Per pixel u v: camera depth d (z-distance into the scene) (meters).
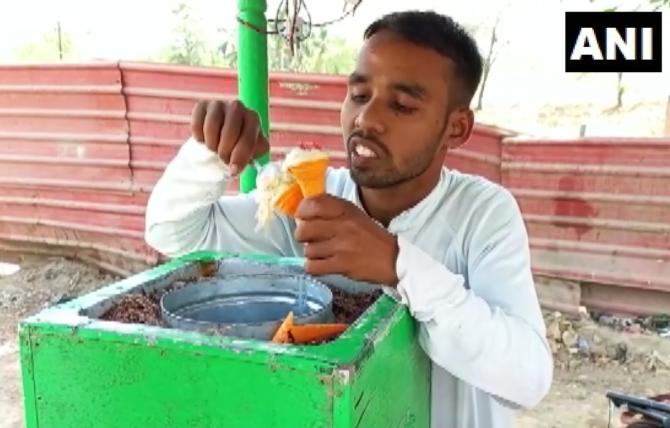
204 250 1.54
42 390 1.01
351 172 1.30
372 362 0.95
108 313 1.13
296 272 1.36
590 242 5.08
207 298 1.25
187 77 5.37
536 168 5.06
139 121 5.57
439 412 1.35
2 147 5.98
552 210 5.11
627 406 2.50
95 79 5.57
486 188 1.45
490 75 11.12
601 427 3.74
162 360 0.95
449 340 1.12
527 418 3.83
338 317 1.21
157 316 1.12
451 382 1.33
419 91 1.24
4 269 6.07
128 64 5.46
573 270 5.15
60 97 5.71
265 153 1.31
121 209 5.81
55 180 5.92
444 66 1.27
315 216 1.00
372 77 1.25
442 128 1.31
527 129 8.84
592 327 4.90
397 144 1.25
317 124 5.23
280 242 1.54
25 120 5.86
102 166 5.76
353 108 1.28
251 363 0.90
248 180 2.57
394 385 1.07
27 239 6.17
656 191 4.84
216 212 1.51
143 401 0.97
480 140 5.12
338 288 1.34
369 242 1.03
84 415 1.00
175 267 1.34
